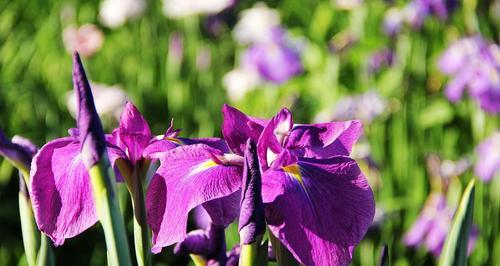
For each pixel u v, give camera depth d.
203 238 2.69
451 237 2.47
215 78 9.09
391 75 7.86
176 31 9.20
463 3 8.09
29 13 11.20
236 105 8.62
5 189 8.02
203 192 2.17
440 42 8.62
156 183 2.24
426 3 7.76
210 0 9.08
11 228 7.82
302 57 8.49
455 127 8.12
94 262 7.30
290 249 2.03
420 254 6.74
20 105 9.08
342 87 8.16
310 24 10.16
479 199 6.77
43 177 2.24
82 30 9.22
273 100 8.34
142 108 8.92
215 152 2.29
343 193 2.13
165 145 2.38
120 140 2.38
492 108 7.06
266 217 2.07
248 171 2.03
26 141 2.59
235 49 9.95
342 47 7.89
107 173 2.09
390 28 7.98
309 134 2.42
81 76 2.08
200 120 8.40
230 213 2.42
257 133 2.40
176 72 8.74
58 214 2.22
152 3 9.84
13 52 10.17
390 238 6.64
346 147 2.51
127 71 9.55
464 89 7.66
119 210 2.12
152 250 2.16
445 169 6.83
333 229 2.07
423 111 7.67
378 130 7.42
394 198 7.01
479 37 7.56
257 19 8.80
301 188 2.13
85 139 2.07
